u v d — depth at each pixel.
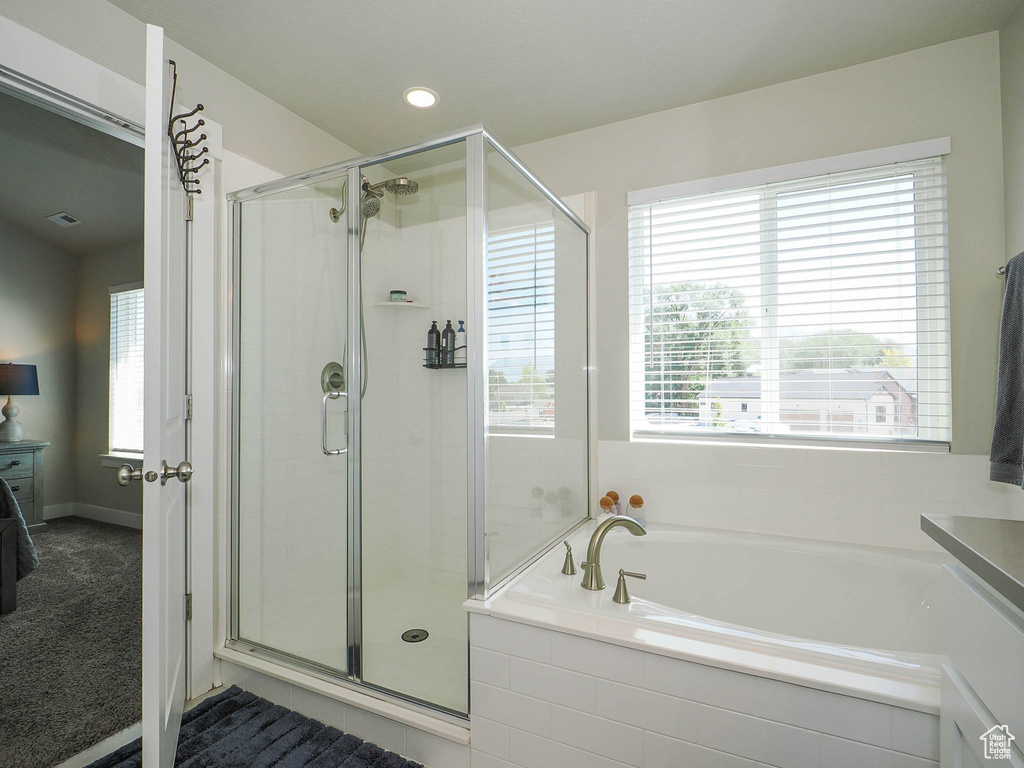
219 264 2.16
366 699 1.75
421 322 1.92
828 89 2.26
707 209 2.51
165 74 1.52
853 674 1.22
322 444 1.95
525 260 2.03
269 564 2.04
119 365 4.43
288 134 2.52
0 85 1.52
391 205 1.97
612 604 1.61
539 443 2.13
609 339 2.68
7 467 3.99
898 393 2.17
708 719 1.31
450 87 2.36
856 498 2.20
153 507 1.29
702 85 2.36
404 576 1.89
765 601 2.16
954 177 2.05
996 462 1.81
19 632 2.55
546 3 1.86
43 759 1.66
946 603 0.81
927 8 1.88
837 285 2.27
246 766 1.60
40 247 4.43
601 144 2.71
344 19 1.93
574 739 1.46
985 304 2.00
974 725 0.70
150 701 1.26
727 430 2.49
